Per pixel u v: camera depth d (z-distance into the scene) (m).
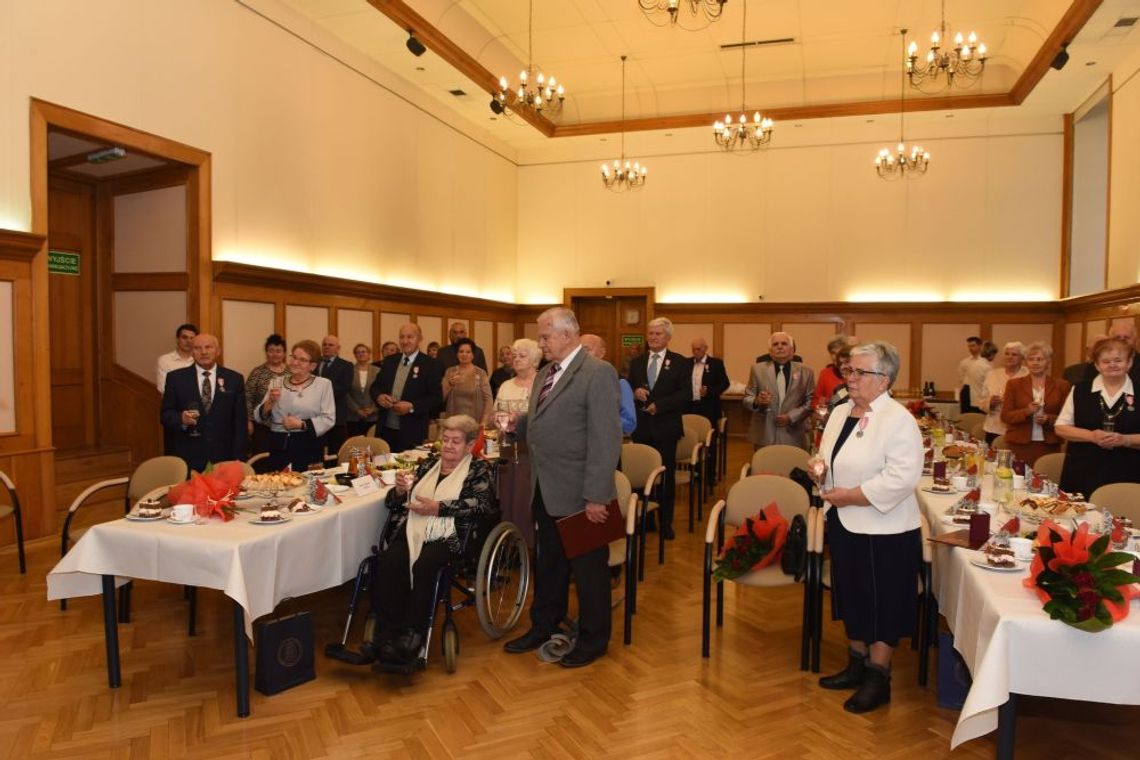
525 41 10.07
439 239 11.15
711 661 3.74
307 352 5.27
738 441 12.73
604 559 3.72
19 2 5.40
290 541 3.24
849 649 3.54
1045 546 2.44
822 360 12.56
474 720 3.13
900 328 12.27
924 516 3.90
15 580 4.77
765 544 3.70
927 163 11.08
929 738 3.00
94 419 7.55
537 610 3.85
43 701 3.24
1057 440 4.98
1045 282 11.71
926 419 7.18
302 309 8.36
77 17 5.78
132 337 7.39
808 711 3.22
